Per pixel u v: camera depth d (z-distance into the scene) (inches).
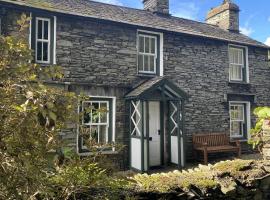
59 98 97.3
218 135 457.7
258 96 516.7
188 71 446.6
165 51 429.7
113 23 386.0
